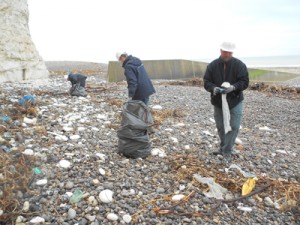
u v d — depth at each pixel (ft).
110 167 16.11
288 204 14.03
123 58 20.48
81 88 34.96
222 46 16.47
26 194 12.96
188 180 15.66
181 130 24.22
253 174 16.90
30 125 21.20
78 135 20.13
